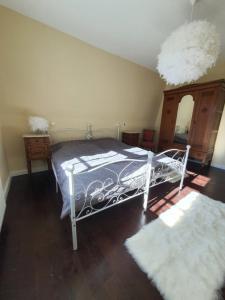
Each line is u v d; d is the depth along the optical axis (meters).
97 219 1.72
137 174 1.73
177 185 2.58
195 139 3.49
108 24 2.15
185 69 1.44
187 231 1.56
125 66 3.22
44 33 2.22
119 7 1.82
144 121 4.48
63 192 1.47
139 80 3.61
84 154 2.30
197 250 1.34
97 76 3.00
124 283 1.09
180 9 1.76
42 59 2.37
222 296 1.02
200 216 1.81
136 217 1.77
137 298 1.01
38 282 1.08
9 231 1.52
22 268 1.17
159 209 1.92
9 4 1.87
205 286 1.06
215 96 3.07
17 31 2.06
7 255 1.27
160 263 1.22
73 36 2.45
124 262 1.24
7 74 2.24
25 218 1.72
